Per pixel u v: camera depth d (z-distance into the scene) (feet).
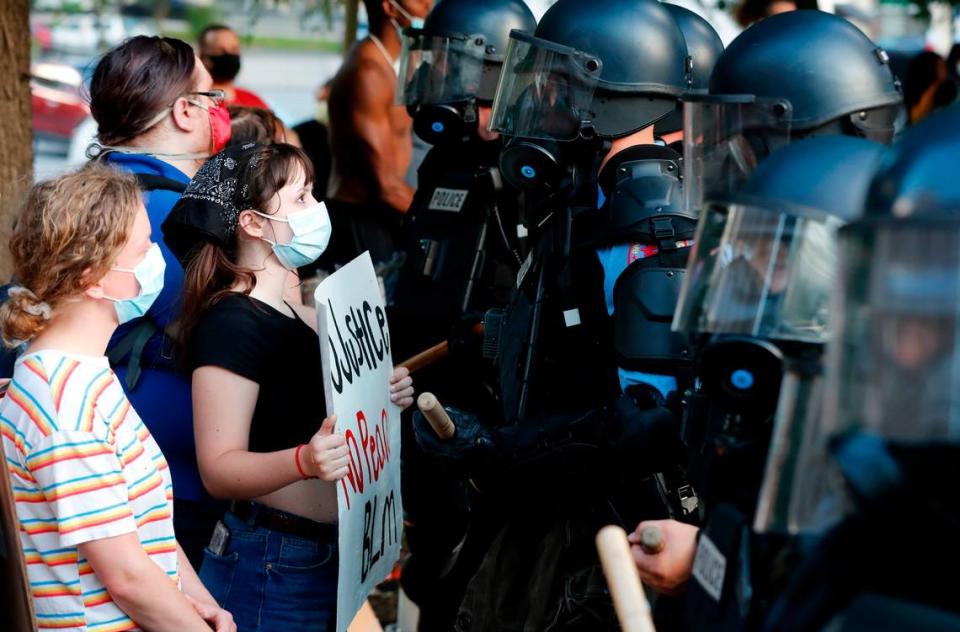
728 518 6.10
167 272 9.76
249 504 8.88
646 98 9.54
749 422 6.42
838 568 4.54
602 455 8.63
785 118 8.32
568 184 9.55
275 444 8.76
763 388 6.28
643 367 8.50
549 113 9.49
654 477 8.82
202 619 8.11
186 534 9.91
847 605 4.41
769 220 6.20
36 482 7.27
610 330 9.00
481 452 9.07
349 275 8.93
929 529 4.22
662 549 6.97
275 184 8.68
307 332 8.98
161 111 10.68
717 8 22.58
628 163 9.22
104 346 7.68
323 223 8.87
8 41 13.84
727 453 6.35
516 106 9.62
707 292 6.37
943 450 4.22
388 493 9.45
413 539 12.26
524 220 11.21
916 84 22.06
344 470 8.25
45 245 7.29
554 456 8.77
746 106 8.32
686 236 8.62
